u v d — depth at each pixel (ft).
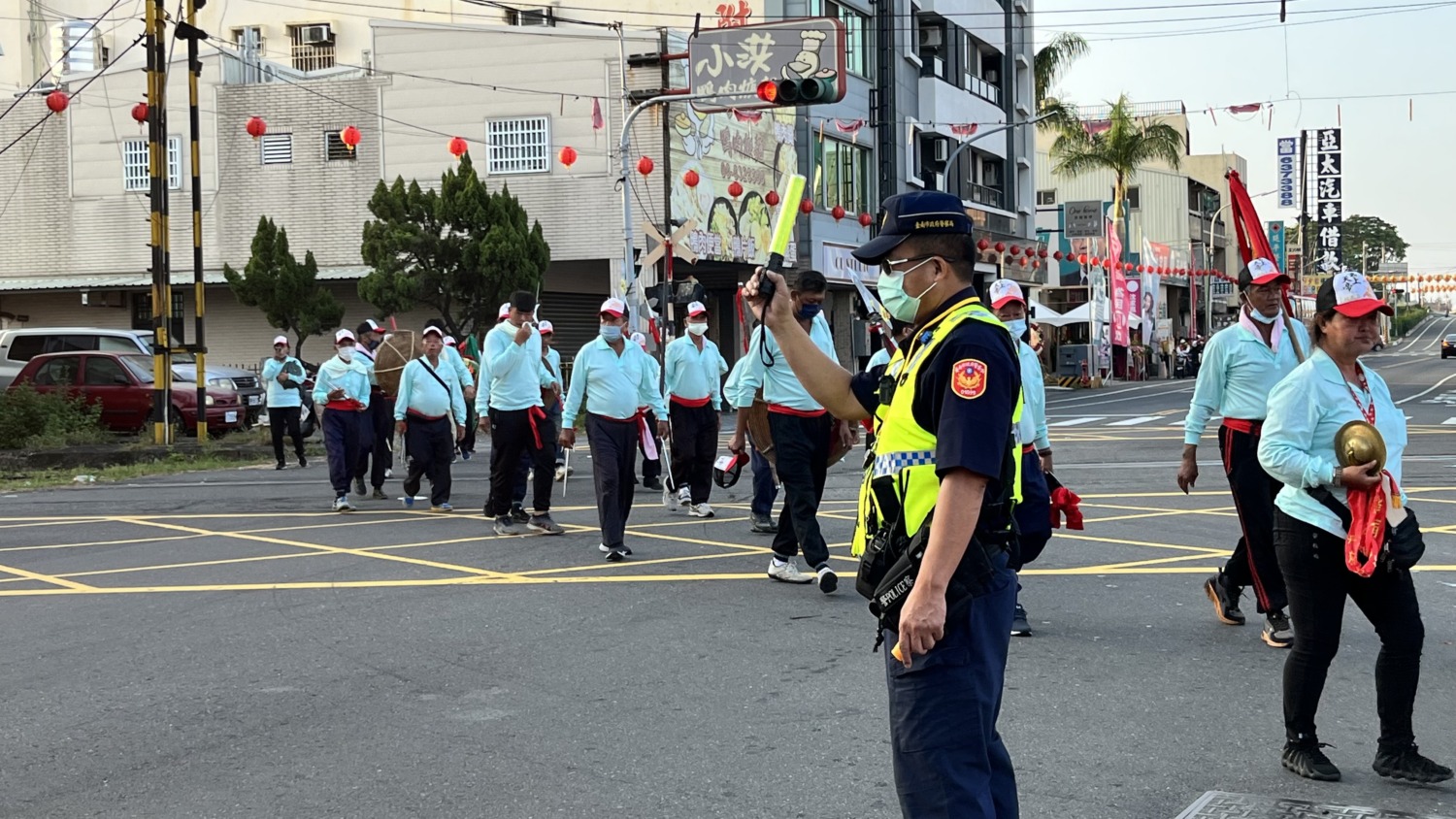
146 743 18.28
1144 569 30.40
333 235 107.45
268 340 111.75
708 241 101.76
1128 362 179.52
